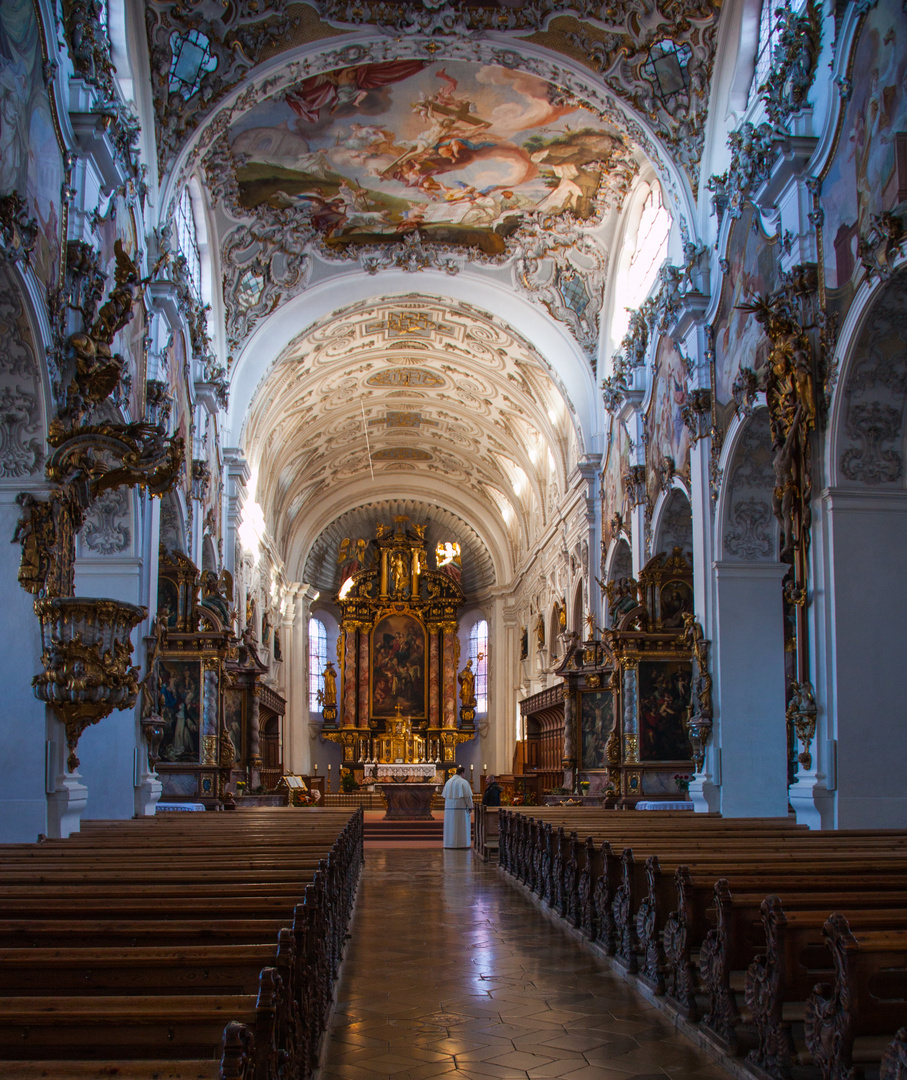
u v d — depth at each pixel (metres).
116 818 12.66
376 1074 5.60
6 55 8.53
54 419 9.38
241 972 3.92
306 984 5.06
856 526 10.68
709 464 14.73
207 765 17.61
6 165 8.48
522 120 17.92
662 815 13.71
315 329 23.94
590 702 22.61
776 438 11.36
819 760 10.66
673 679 18.06
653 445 18.27
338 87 16.84
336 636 43.03
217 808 17.48
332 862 7.71
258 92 15.39
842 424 10.66
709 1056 5.90
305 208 20.86
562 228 21.59
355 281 23.05
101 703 9.38
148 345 13.84
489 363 27.22
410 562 42.31
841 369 10.51
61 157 9.85
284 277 22.39
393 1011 6.99
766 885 6.29
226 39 14.51
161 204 14.71
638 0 14.63
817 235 11.08
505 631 38.88
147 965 3.88
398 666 41.72
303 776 35.16
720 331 14.52
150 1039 3.20
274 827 11.30
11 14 8.64
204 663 17.88
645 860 8.02
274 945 4.02
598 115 16.95
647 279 20.22
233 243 21.05
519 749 34.50
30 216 8.98
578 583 25.44
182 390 16.67
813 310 11.08
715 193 14.70
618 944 8.69
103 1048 3.32
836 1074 4.53
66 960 3.88
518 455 32.66
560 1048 6.07
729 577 14.30
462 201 20.80
